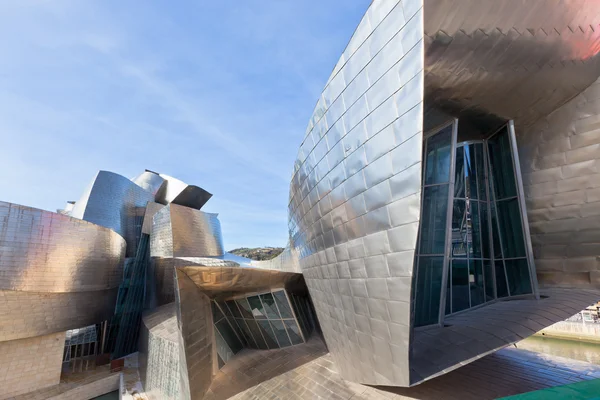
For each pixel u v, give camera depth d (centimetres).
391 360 816
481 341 817
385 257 761
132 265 4022
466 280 1141
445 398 926
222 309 1797
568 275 1076
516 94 927
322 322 1328
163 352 2025
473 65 761
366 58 785
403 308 730
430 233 1017
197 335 1502
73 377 2745
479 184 1202
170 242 3591
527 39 742
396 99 694
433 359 796
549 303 1006
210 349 1592
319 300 1286
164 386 1944
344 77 880
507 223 1172
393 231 727
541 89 930
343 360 1133
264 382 1417
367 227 816
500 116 1038
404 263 708
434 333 916
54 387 2464
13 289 2133
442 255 983
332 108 952
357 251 871
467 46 702
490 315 989
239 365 1689
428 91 816
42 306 2320
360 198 835
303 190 1252
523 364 1205
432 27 638
